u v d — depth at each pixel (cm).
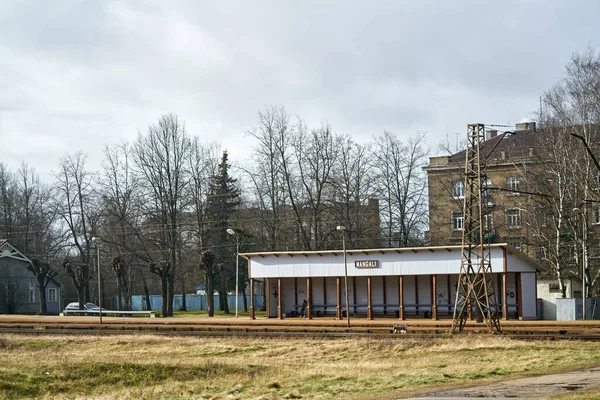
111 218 9012
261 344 4509
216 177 8956
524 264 5744
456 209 8600
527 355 3506
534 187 6700
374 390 2569
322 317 6544
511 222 8081
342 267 6194
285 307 6825
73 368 3419
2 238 10156
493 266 5612
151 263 7638
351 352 4031
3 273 8856
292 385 2806
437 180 8794
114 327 5622
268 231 8312
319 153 8025
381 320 5812
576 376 2691
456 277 6238
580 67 6184
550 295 6675
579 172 6091
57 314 8788
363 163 8075
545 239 6450
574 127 6150
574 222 6341
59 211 9206
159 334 5200
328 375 3050
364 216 8056
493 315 5356
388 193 8000
